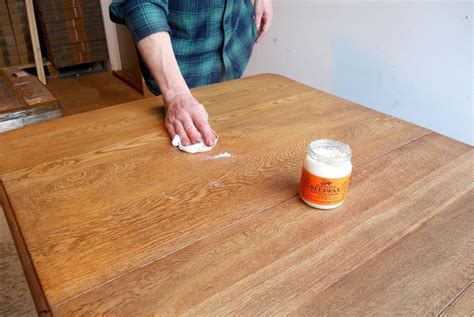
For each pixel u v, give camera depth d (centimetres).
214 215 65
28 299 134
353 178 76
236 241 60
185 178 75
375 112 106
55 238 59
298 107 108
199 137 86
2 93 142
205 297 50
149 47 99
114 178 74
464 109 142
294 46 200
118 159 81
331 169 63
